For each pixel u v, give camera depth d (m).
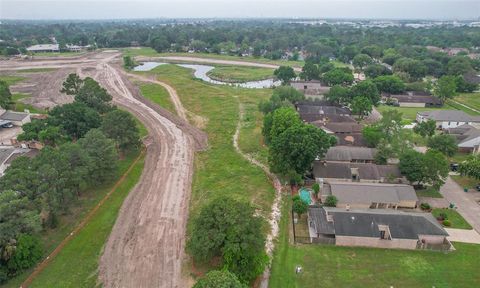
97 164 65.62
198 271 47.16
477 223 58.91
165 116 113.62
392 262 49.44
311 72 164.00
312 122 100.62
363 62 194.50
